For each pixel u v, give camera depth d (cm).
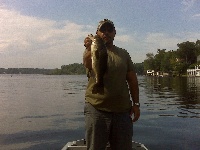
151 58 6175
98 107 160
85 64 160
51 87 2255
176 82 2859
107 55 152
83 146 251
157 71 6072
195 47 5366
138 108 178
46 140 432
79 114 715
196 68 4744
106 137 162
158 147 380
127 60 176
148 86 2178
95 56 147
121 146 164
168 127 525
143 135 457
